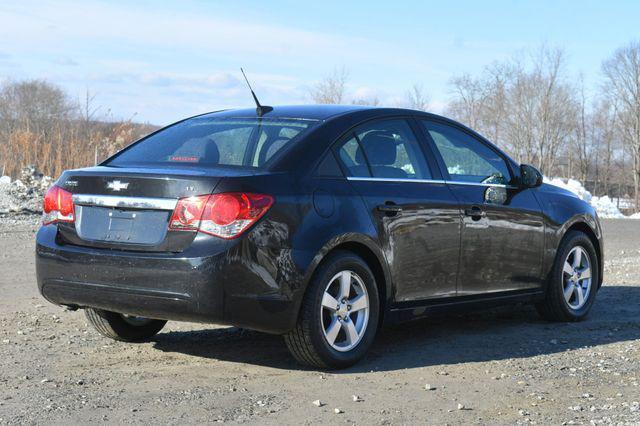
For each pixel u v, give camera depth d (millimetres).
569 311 6520
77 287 4715
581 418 3947
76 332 5914
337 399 4254
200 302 4375
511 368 4988
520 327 6336
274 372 4805
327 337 4746
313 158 4836
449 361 5148
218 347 5473
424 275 5328
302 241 4562
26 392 4297
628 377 4785
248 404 4133
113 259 4562
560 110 58938
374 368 4930
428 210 5316
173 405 4090
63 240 4852
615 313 7020
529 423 3865
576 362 5168
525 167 6203
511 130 56719
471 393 4406
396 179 5250
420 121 5680
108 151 20875
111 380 4574
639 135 63219
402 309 5242
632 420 3877
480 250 5711
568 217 6484
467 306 5715
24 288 7938
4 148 21359
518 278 6086
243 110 5555
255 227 4418
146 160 5074
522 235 6062
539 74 57125
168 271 4410
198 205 4426
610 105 70188
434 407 4133
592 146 73375
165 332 5980
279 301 4492
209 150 4992
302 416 3945
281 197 4543
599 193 77875
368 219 4926
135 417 3879
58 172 20453
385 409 4086
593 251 6750
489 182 5945
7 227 13812
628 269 10227
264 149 4867
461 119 56688
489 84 56312
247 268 4395
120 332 5512
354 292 4941
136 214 4602
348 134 5117
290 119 5211
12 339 5648
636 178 63875
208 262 4340
